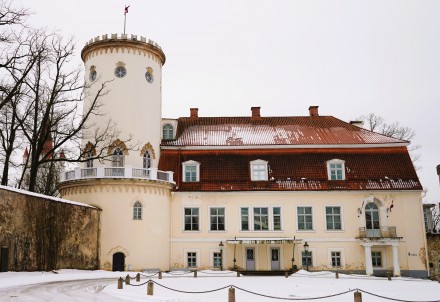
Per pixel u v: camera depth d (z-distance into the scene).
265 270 41.88
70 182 39.88
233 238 42.44
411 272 41.91
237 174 43.94
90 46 43.59
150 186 40.19
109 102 42.31
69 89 40.22
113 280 29.42
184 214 42.94
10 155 43.22
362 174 44.09
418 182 43.56
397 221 42.84
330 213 43.16
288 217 42.91
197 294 22.34
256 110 51.91
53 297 19.56
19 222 28.62
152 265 39.22
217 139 46.97
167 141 46.50
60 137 41.78
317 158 45.00
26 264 29.02
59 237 32.59
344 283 29.67
